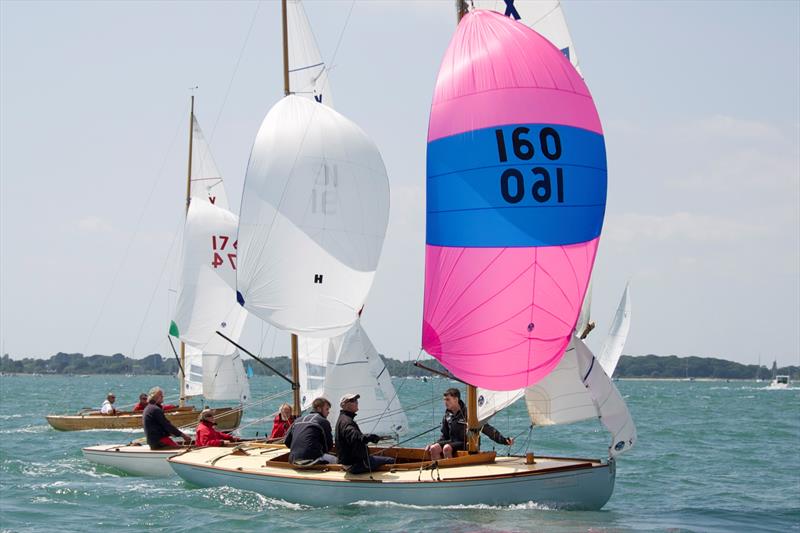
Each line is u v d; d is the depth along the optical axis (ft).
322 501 185.06
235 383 433.07
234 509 183.32
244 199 247.70
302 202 246.06
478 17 199.82
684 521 181.27
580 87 193.77
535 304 187.62
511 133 189.78
